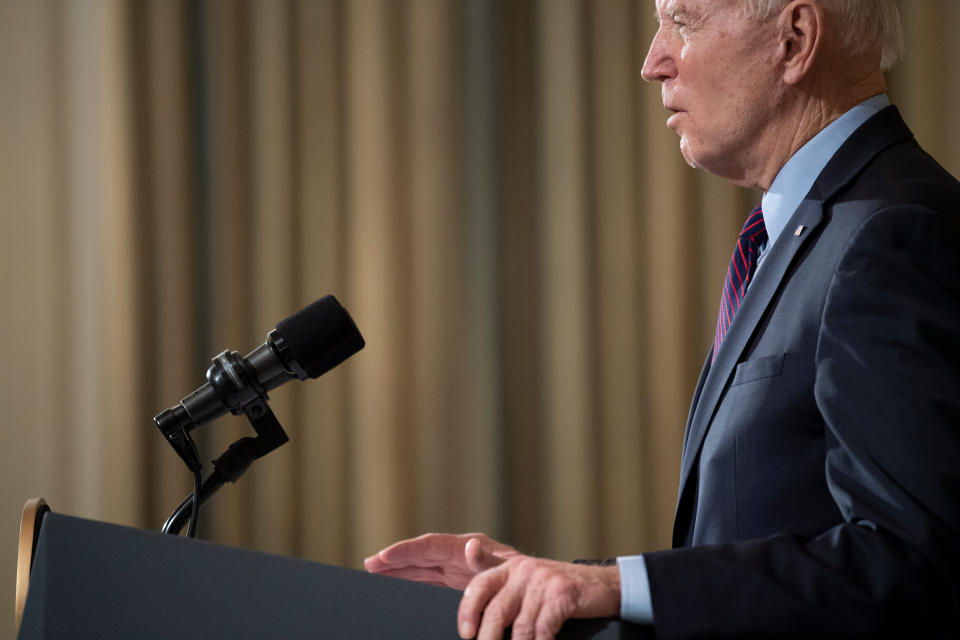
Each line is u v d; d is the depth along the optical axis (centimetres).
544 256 869
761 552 203
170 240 857
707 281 865
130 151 855
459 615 189
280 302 862
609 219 871
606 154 873
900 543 201
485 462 855
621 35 874
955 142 845
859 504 211
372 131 869
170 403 848
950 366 215
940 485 203
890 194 255
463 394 857
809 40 281
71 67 857
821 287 255
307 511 849
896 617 196
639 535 851
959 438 207
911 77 851
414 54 871
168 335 852
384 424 852
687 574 198
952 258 231
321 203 868
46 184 852
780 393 253
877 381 215
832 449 231
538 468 859
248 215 866
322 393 857
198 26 867
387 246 863
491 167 870
